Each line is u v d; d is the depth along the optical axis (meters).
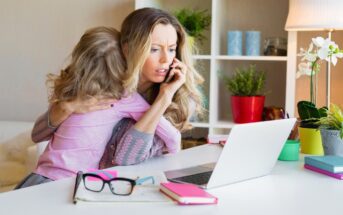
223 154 1.28
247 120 2.91
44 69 3.55
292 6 2.50
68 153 1.70
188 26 3.01
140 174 1.43
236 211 1.12
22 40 3.58
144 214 1.08
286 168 1.58
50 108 1.76
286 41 2.99
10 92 3.65
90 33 1.72
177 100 1.82
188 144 3.03
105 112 1.70
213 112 2.98
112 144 1.75
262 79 2.99
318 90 3.15
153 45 1.66
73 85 1.67
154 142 1.73
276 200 1.21
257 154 1.39
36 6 3.52
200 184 1.33
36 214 1.07
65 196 1.21
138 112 1.72
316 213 1.11
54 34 3.50
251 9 3.23
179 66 1.75
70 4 3.45
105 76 1.67
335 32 3.07
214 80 2.97
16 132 3.21
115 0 3.34
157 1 3.22
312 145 1.81
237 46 2.97
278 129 1.42
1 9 3.59
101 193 1.23
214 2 2.88
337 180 1.43
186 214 1.09
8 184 2.81
